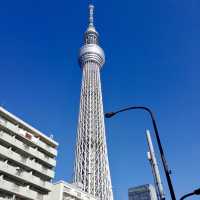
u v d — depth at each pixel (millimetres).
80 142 116125
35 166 55906
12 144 52938
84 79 141375
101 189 103125
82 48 154000
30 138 58562
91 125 121000
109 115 19375
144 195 184250
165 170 14477
